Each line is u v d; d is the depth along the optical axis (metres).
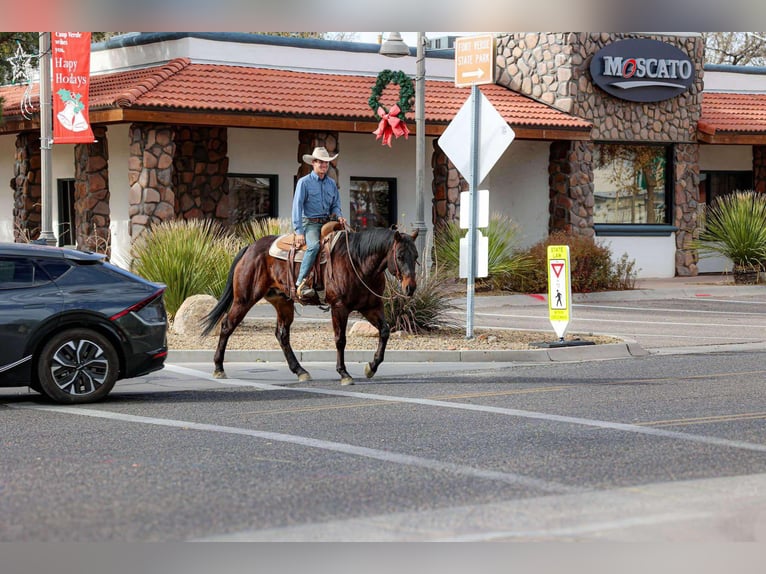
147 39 27.16
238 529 6.78
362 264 13.35
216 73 26.09
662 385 13.20
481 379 14.04
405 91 23.78
